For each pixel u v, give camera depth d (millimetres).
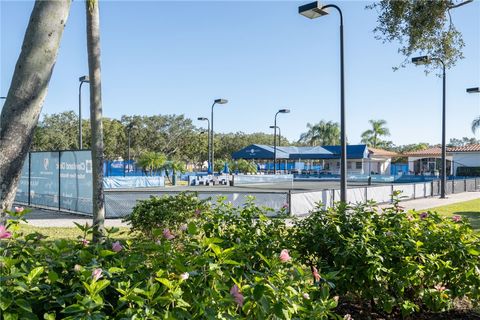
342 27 11969
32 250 2670
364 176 50344
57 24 2736
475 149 50844
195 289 2350
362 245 4055
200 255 2561
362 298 4430
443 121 23172
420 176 46969
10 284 2135
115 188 35531
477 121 50344
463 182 29344
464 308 5066
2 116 2650
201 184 40688
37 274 2158
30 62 2654
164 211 6988
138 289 2092
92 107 6809
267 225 4793
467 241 4547
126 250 3000
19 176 2676
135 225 7305
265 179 42125
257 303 2355
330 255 4430
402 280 4133
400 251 4168
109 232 3305
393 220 4738
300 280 2766
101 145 6914
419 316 4754
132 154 76688
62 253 2646
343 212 4805
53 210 15883
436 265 4207
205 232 4125
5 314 1901
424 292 4258
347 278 4160
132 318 1938
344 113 12125
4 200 2607
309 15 11812
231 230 4363
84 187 14406
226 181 40719
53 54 2746
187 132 85438
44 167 16328
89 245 2939
